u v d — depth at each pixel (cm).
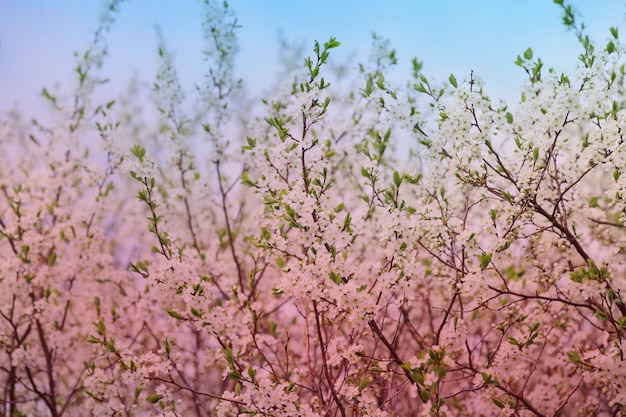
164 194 463
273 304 459
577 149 316
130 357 329
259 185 312
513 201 298
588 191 376
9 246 435
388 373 317
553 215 304
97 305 392
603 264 311
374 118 400
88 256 435
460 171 315
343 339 324
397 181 296
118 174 430
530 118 317
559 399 395
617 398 297
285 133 304
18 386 476
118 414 343
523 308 385
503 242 294
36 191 456
